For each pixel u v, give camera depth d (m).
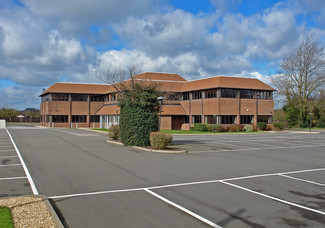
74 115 56.78
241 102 43.97
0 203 6.54
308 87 53.94
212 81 44.81
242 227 5.68
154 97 19.59
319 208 6.90
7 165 12.17
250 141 25.91
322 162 14.15
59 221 5.49
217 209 6.73
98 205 6.91
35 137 27.83
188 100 47.91
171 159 14.23
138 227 5.61
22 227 5.12
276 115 64.94
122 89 22.03
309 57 52.81
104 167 11.84
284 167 12.55
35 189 8.29
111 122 50.00
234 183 9.35
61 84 57.69
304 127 56.50
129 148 18.66
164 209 6.68
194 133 37.09
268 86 47.62
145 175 10.36
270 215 6.38
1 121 51.66
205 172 11.08
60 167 11.77
